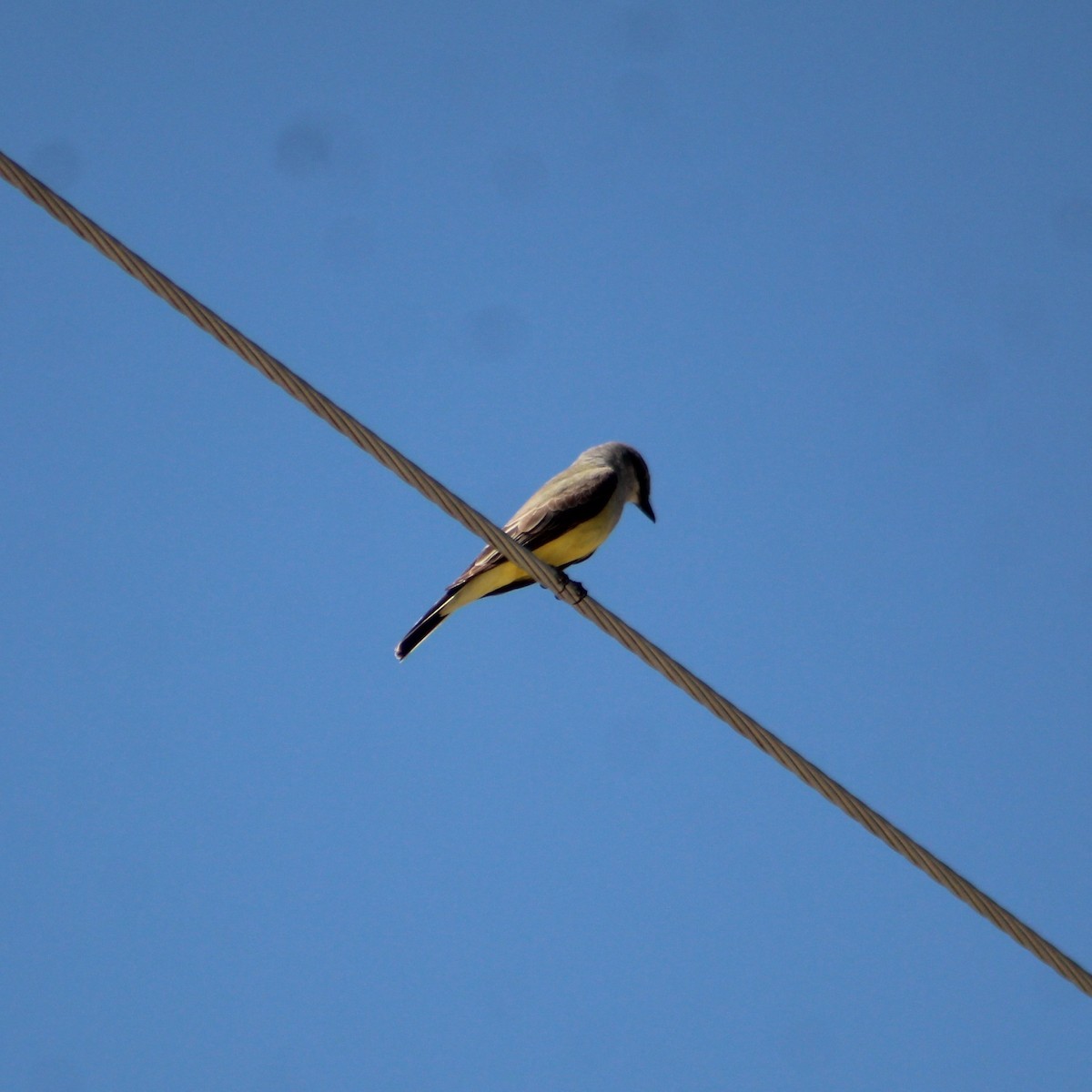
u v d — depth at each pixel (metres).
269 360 10.61
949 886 10.70
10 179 10.00
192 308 10.41
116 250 10.22
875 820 10.86
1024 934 10.60
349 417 10.88
